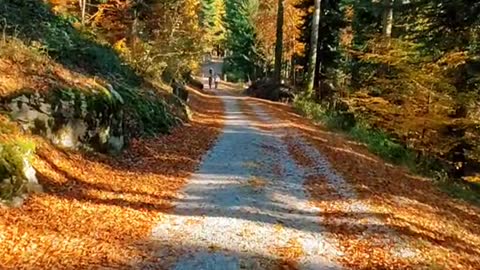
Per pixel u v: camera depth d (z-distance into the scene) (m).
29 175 9.40
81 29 20.98
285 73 60.66
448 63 17.89
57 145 11.90
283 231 9.09
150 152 15.27
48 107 11.82
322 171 14.00
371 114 23.86
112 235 8.32
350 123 23.77
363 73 27.47
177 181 12.51
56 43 16.16
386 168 15.57
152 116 18.41
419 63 20.22
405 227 9.71
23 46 13.34
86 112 12.96
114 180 11.77
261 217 9.78
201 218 9.55
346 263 7.81
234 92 51.78
